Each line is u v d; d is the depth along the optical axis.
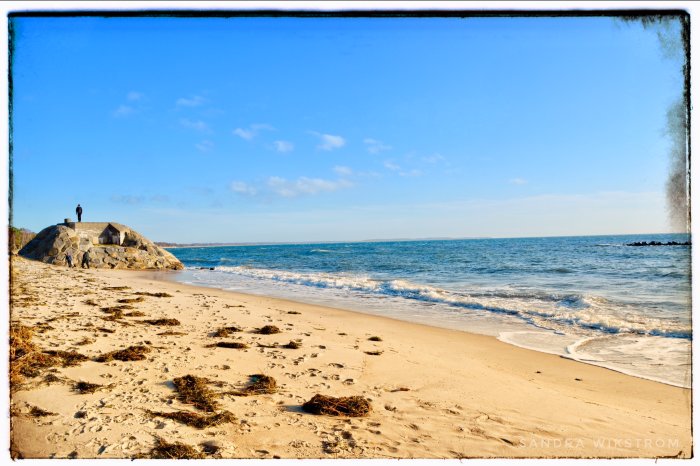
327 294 17.23
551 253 41.88
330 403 5.02
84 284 17.38
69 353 6.37
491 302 14.04
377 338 9.02
